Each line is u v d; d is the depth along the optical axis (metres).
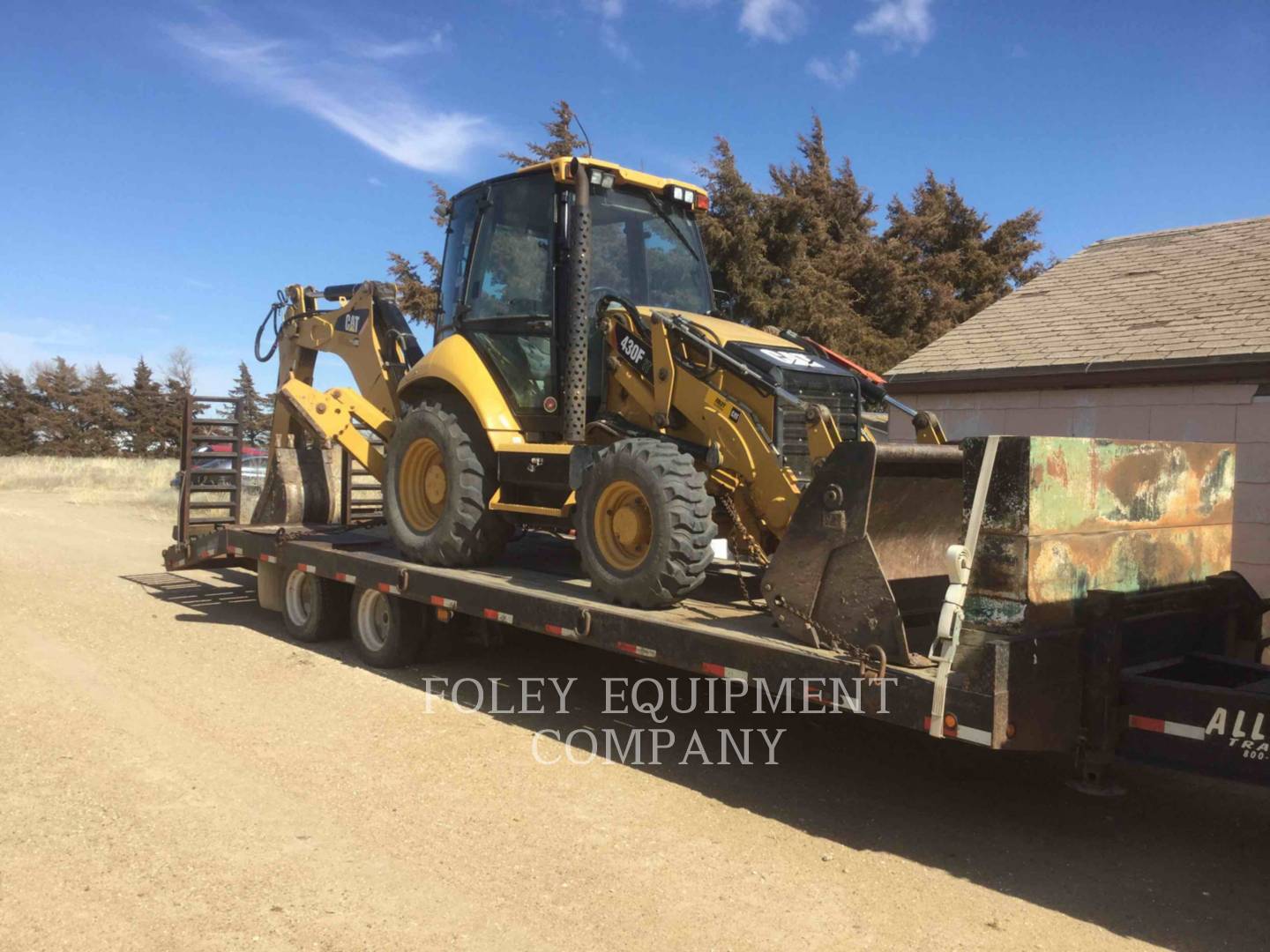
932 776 5.11
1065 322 10.05
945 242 25.00
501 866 3.89
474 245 6.98
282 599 8.27
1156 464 4.52
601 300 6.28
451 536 6.55
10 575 10.91
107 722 5.60
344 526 8.98
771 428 5.35
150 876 3.72
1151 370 8.49
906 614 4.74
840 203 22.62
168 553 9.71
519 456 6.16
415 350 8.05
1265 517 7.97
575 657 7.52
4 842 3.98
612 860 3.97
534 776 4.94
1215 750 3.63
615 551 5.50
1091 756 3.91
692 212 7.16
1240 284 9.60
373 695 6.33
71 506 20.31
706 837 4.24
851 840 4.27
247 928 3.35
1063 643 3.87
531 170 6.53
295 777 4.80
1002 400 9.73
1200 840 4.36
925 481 4.81
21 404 53.88
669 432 5.91
